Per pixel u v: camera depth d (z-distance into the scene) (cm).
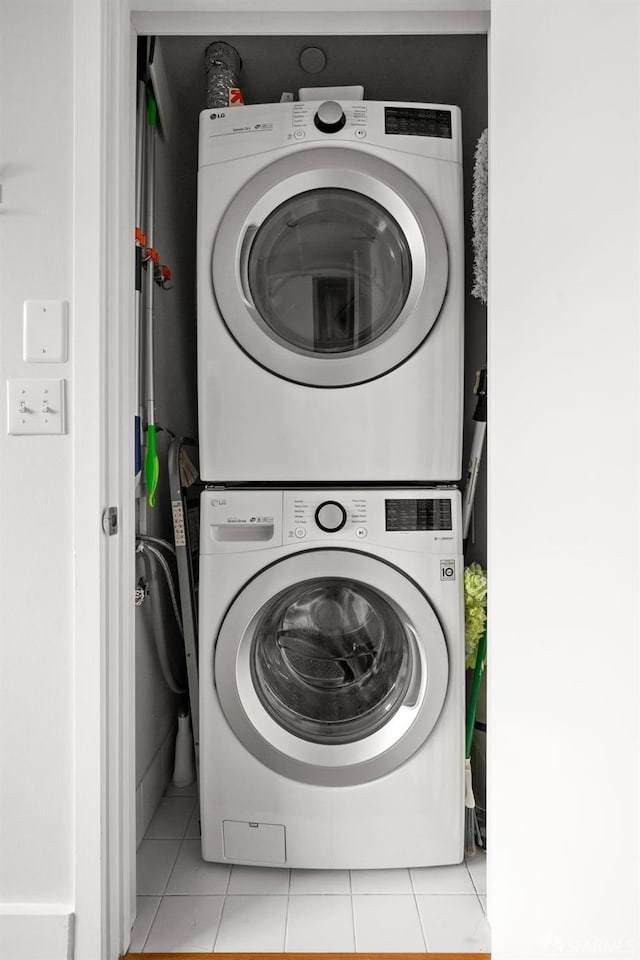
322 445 140
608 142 103
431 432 140
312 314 143
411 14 131
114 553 121
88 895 116
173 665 186
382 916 131
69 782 117
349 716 148
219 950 122
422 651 138
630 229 100
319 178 137
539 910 111
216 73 162
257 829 141
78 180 115
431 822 140
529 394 112
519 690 114
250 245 140
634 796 100
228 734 141
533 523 111
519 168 113
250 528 140
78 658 116
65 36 116
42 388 116
